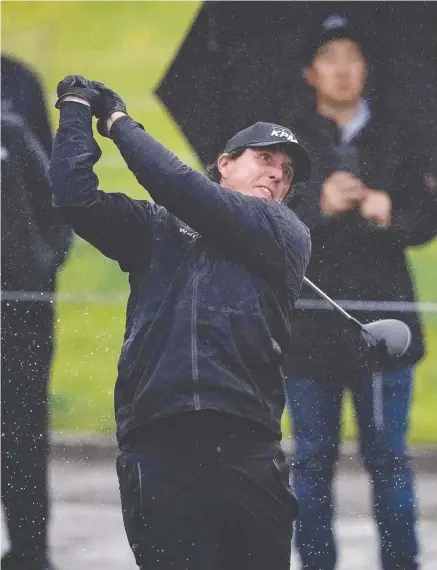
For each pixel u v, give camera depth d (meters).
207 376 10.56
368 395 16.34
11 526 16.48
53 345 18.34
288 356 16.36
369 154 17.75
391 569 15.95
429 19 18.22
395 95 17.88
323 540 15.84
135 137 10.88
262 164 11.78
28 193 18.22
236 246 10.91
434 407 18.09
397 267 17.28
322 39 18.41
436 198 17.48
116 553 16.41
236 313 10.77
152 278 10.98
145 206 11.28
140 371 10.78
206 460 10.65
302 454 16.22
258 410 10.73
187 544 10.57
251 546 10.88
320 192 17.56
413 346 17.03
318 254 17.28
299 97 18.34
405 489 16.17
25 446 17.09
